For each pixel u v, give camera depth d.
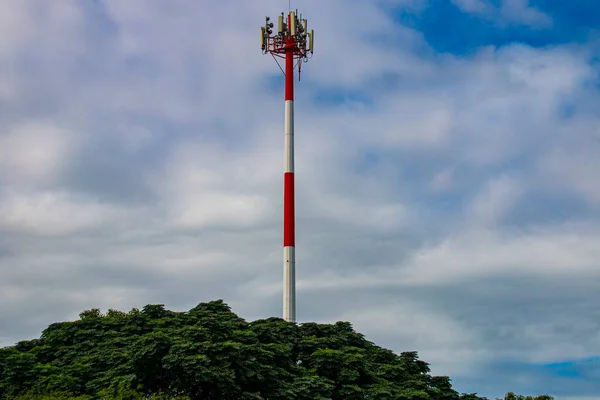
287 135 74.50
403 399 55.44
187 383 45.44
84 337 55.28
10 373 46.81
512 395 76.12
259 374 47.75
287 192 72.38
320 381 51.06
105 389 44.44
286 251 70.50
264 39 78.12
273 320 61.22
